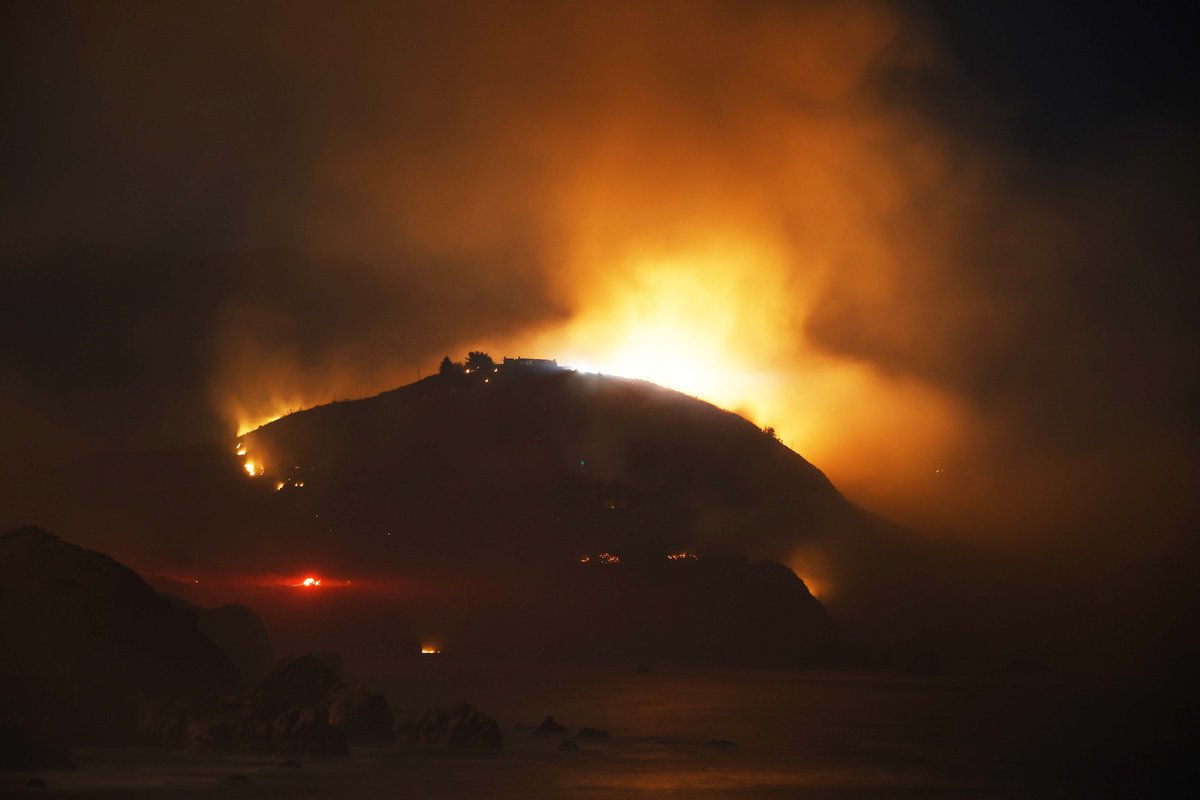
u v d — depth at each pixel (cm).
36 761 2981
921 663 8819
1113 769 3719
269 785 2828
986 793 3231
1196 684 7625
